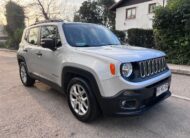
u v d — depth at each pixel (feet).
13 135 10.31
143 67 10.46
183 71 25.18
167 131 10.61
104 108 10.30
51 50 13.79
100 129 10.89
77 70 11.32
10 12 96.53
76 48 12.24
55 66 13.47
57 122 11.71
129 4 77.41
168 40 32.30
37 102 14.94
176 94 16.49
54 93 17.08
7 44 87.20
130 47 13.44
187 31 29.96
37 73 16.48
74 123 11.59
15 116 12.50
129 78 9.89
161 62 12.38
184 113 12.78
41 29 15.94
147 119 11.99
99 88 10.21
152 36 42.88
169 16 31.24
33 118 12.23
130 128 10.98
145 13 71.26
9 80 22.26
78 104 11.96
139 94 9.82
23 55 18.31
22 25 96.22
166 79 12.28
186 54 30.66
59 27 13.82
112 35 16.38
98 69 10.20
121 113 9.91
